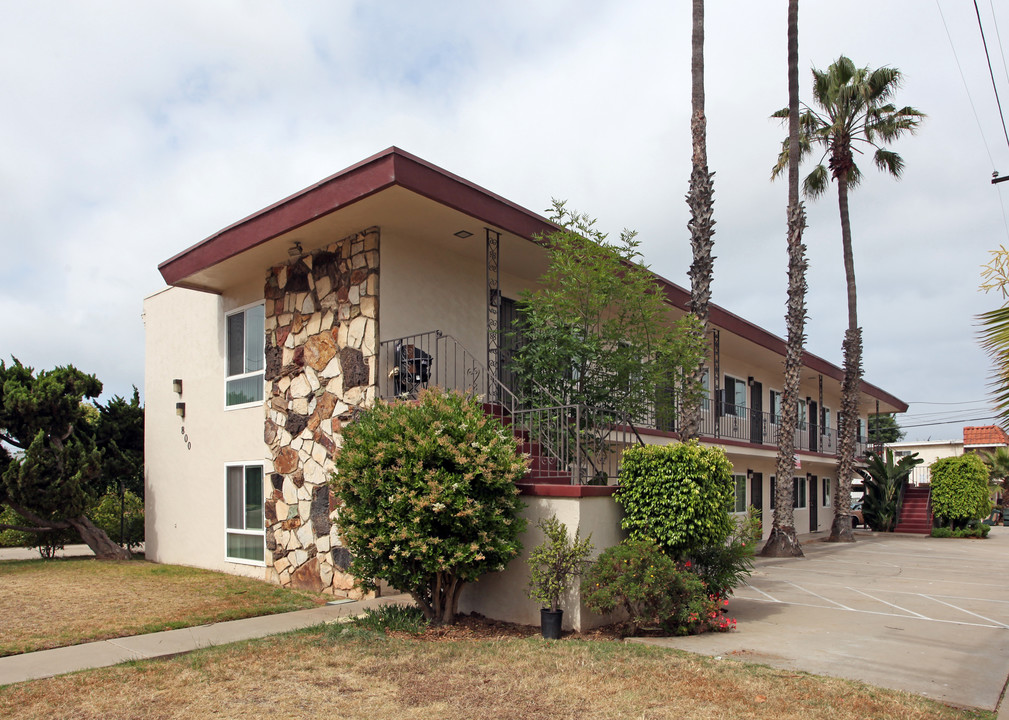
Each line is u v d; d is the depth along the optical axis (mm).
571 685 5555
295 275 11008
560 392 9453
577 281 9336
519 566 7953
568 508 7660
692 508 7645
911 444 44031
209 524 12562
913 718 4820
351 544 7562
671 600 7336
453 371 10742
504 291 12102
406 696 5383
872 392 29422
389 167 8234
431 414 7578
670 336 10156
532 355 9508
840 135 20969
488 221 9492
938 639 7375
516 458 7633
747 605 9578
